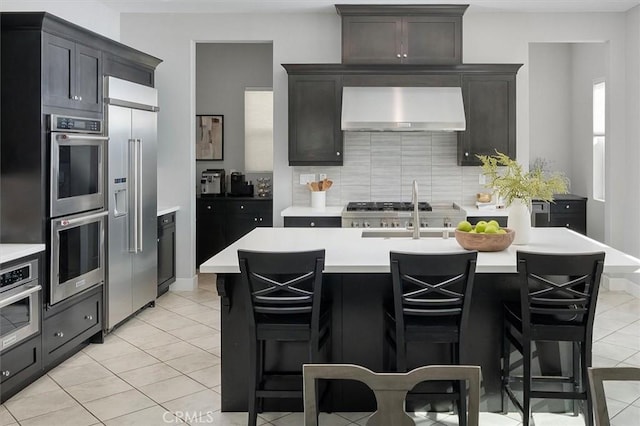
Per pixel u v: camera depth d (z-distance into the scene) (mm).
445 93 5766
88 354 4324
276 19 6199
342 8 5773
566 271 2805
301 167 6285
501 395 3303
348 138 6289
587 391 2865
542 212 7160
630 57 6004
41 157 3791
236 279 3299
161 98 6270
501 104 5828
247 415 3287
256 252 2836
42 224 3803
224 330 3328
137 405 3420
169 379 3828
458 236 3443
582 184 7438
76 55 4188
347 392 3330
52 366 4043
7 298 3396
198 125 8062
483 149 5867
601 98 7039
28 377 3654
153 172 5418
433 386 3322
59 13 5004
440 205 6035
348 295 3326
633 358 4152
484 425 3137
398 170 6285
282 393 2945
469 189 6234
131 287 5031
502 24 6121
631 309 5512
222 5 5898
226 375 3336
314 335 2908
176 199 6316
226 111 8055
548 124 7855
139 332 4875
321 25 6176
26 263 3619
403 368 2873
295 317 2984
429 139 6242
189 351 4391
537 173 3602
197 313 5449
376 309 3324
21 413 3305
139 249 5016
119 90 4723
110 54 4715
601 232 6848
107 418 3240
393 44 5812
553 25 6109
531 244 3637
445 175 6250
